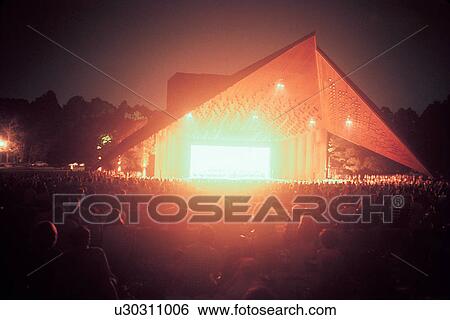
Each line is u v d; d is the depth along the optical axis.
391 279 5.25
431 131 46.88
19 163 53.09
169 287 5.97
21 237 6.87
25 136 53.59
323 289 5.07
